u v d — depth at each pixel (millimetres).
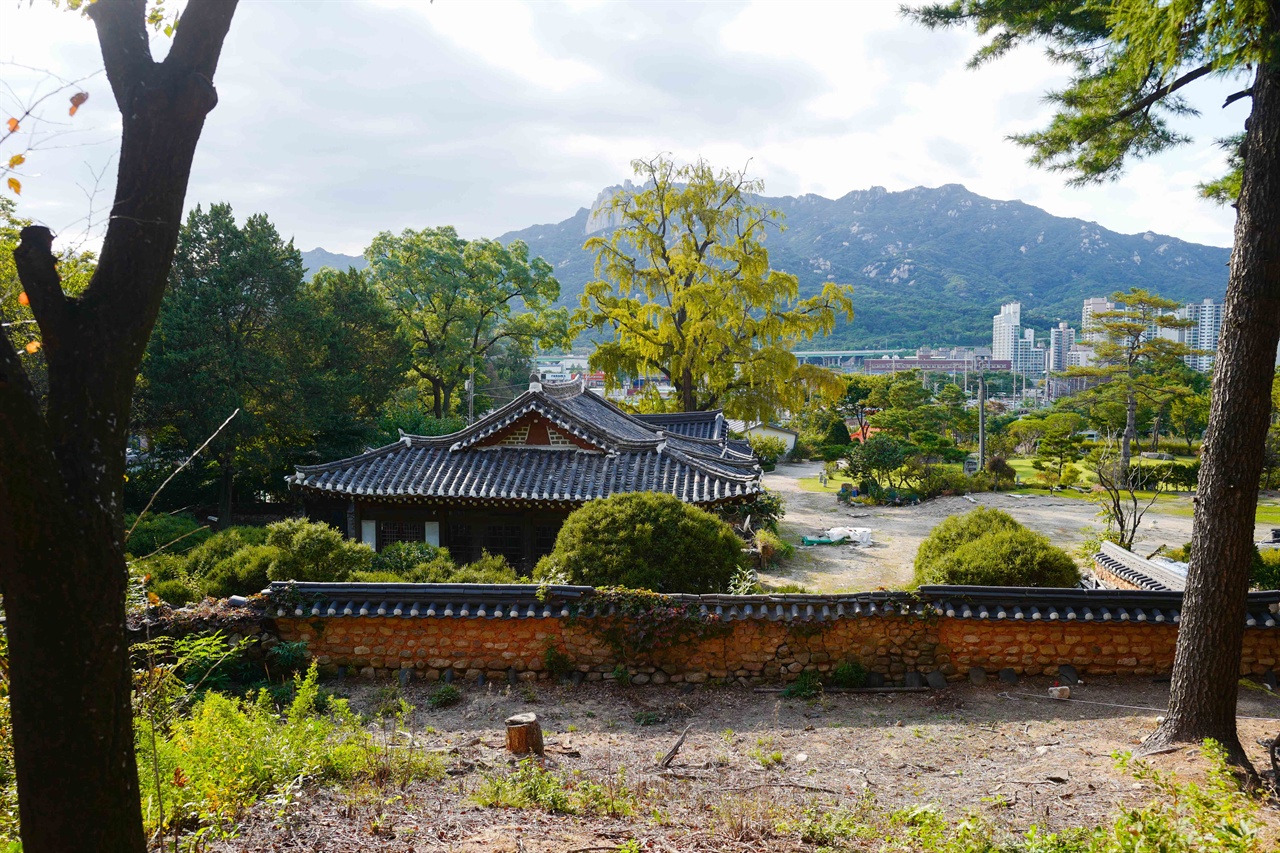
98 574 2529
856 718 8336
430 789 5715
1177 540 23719
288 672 9242
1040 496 33688
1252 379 6574
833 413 52469
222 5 2896
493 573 11500
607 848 4676
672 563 10578
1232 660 6750
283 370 25109
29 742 2484
